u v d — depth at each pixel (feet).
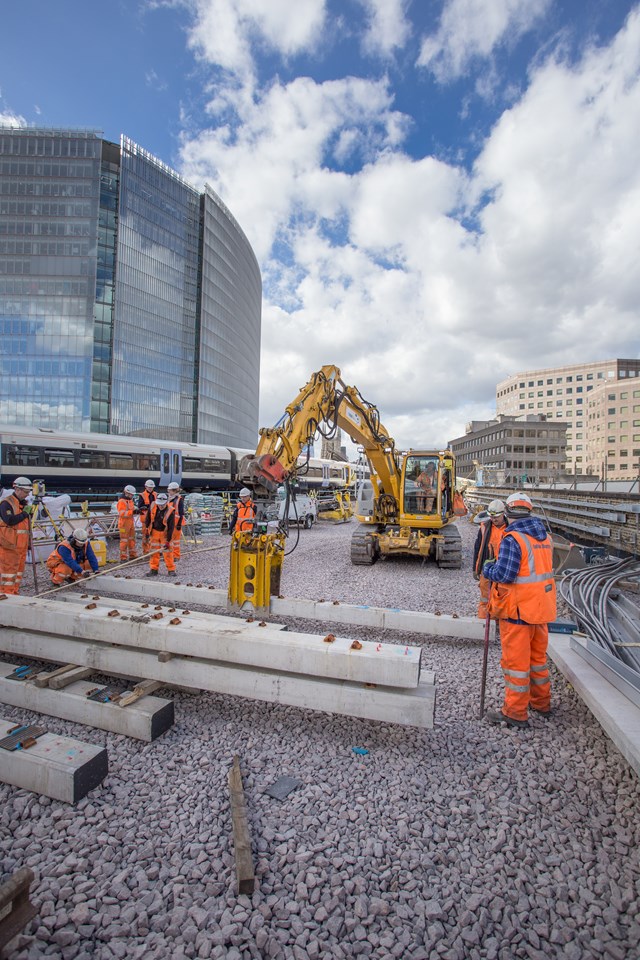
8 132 183.21
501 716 12.67
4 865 7.85
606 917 7.02
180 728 12.23
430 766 10.77
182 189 217.97
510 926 6.89
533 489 71.92
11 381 180.24
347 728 12.33
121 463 74.28
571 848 8.40
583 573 28.78
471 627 16.70
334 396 27.25
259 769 10.58
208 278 231.09
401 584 29.17
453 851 8.23
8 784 9.79
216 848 8.23
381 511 38.68
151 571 32.01
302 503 63.77
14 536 22.03
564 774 10.46
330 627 20.25
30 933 6.65
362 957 6.37
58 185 184.24
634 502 38.86
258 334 324.80
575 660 13.67
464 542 51.52
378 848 8.24
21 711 12.90
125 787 9.84
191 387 222.28
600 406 309.63
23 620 14.99
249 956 6.40
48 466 65.10
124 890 7.37
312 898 7.25
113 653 13.55
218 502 57.72
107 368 187.52
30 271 182.29
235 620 14.03
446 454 35.58
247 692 12.15
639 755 8.70
